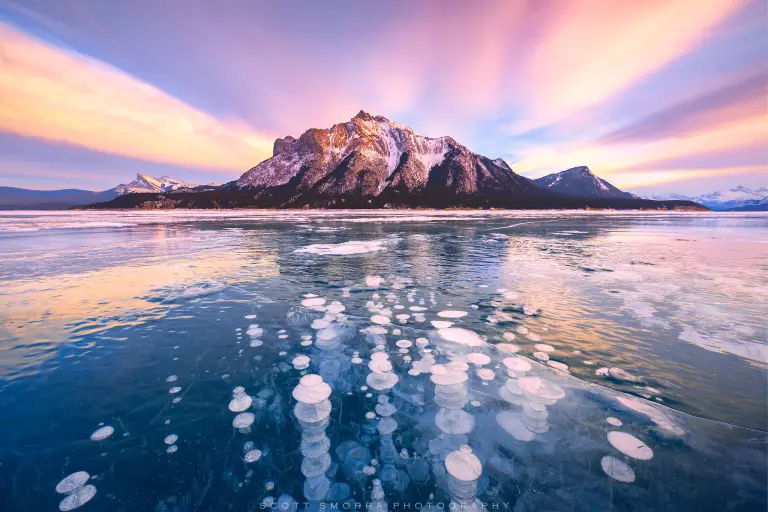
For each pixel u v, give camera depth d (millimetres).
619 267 10469
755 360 4312
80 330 5309
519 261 11664
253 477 2498
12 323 5605
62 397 3500
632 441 2852
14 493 2336
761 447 2775
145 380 3850
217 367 4156
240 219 45156
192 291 7633
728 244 16812
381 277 9125
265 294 7418
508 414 3234
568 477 2488
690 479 2451
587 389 3641
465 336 5066
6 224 33406
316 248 14828
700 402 3418
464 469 2564
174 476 2496
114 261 11438
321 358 4395
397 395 3553
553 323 5660
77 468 2561
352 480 2479
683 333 5203
